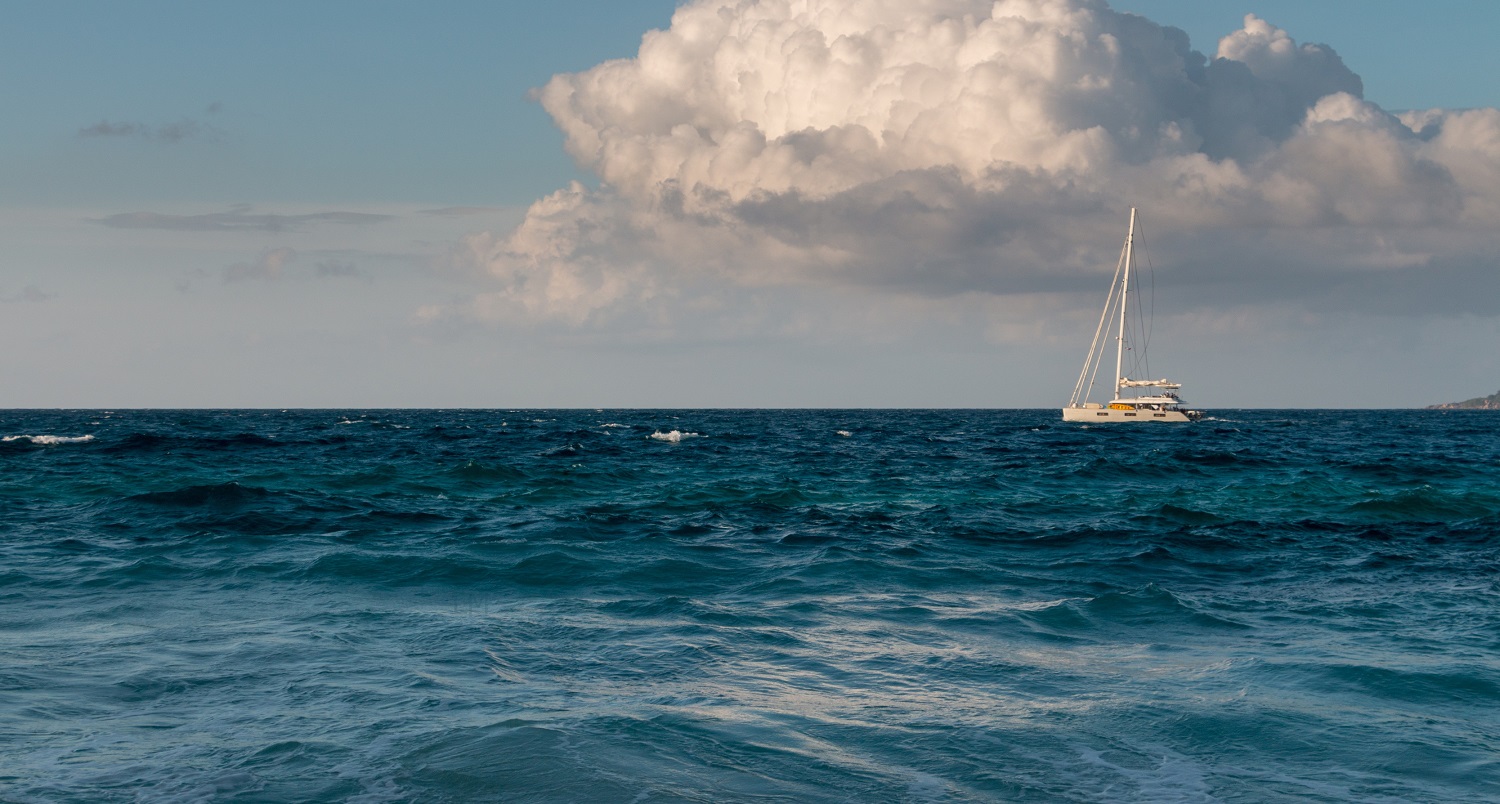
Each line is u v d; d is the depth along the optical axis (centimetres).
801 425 11731
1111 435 8681
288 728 763
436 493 2898
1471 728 834
